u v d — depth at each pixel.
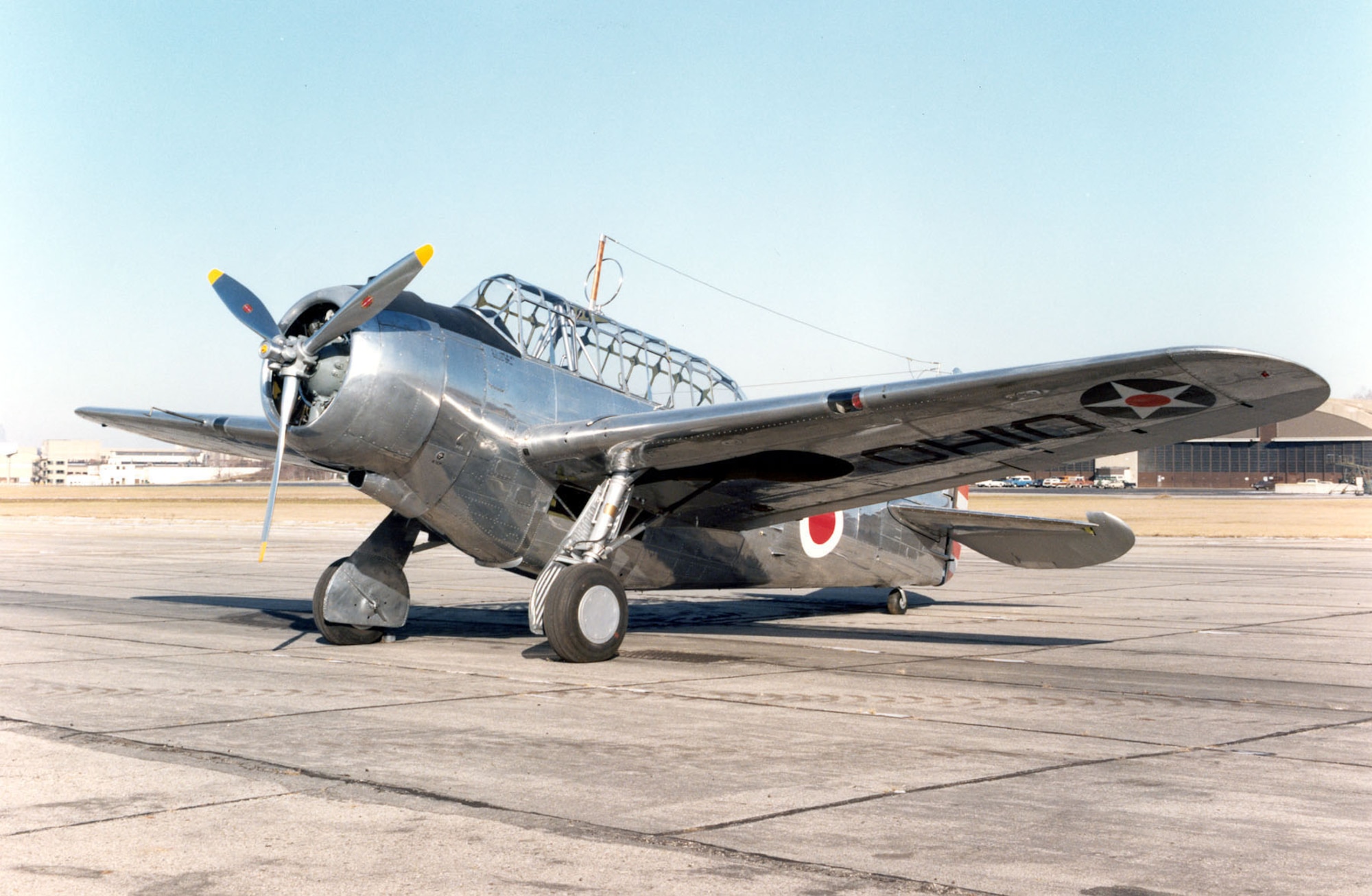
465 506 9.31
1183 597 16.23
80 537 33.41
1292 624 12.41
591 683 7.59
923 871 3.60
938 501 14.10
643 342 10.70
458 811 4.25
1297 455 109.56
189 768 4.93
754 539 11.63
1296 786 4.82
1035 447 8.91
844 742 5.64
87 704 6.57
